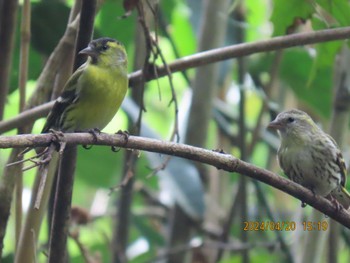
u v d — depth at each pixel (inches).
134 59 484.4
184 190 442.0
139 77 397.1
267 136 590.9
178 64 374.0
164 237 561.9
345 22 421.7
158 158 449.1
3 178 354.3
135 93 485.1
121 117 701.9
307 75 542.0
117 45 392.8
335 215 330.0
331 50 432.5
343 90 446.0
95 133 294.4
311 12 421.1
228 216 512.7
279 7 420.8
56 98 375.2
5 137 271.3
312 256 436.1
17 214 370.6
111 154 582.2
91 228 567.2
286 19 423.8
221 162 306.7
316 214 436.8
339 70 454.9
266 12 640.4
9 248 580.7
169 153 302.5
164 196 587.2
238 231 589.3
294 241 490.0
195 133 480.7
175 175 445.1
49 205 411.8
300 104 629.6
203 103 482.6
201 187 445.4
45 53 453.7
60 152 273.6
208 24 478.3
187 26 629.6
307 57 532.4
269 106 528.1
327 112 559.8
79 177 599.2
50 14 443.2
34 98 372.8
